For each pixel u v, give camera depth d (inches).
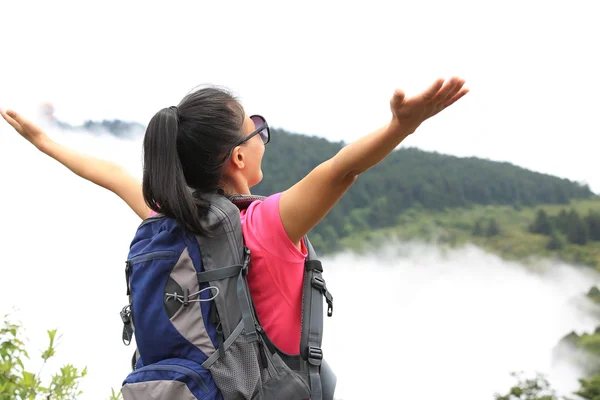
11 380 100.1
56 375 102.0
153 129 61.2
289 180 3565.5
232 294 56.4
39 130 83.3
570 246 4215.1
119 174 80.4
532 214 4453.7
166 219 59.7
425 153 5123.0
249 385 54.4
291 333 58.7
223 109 62.6
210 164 62.6
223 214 58.2
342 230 4426.7
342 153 53.6
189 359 55.4
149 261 57.6
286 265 58.3
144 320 56.7
